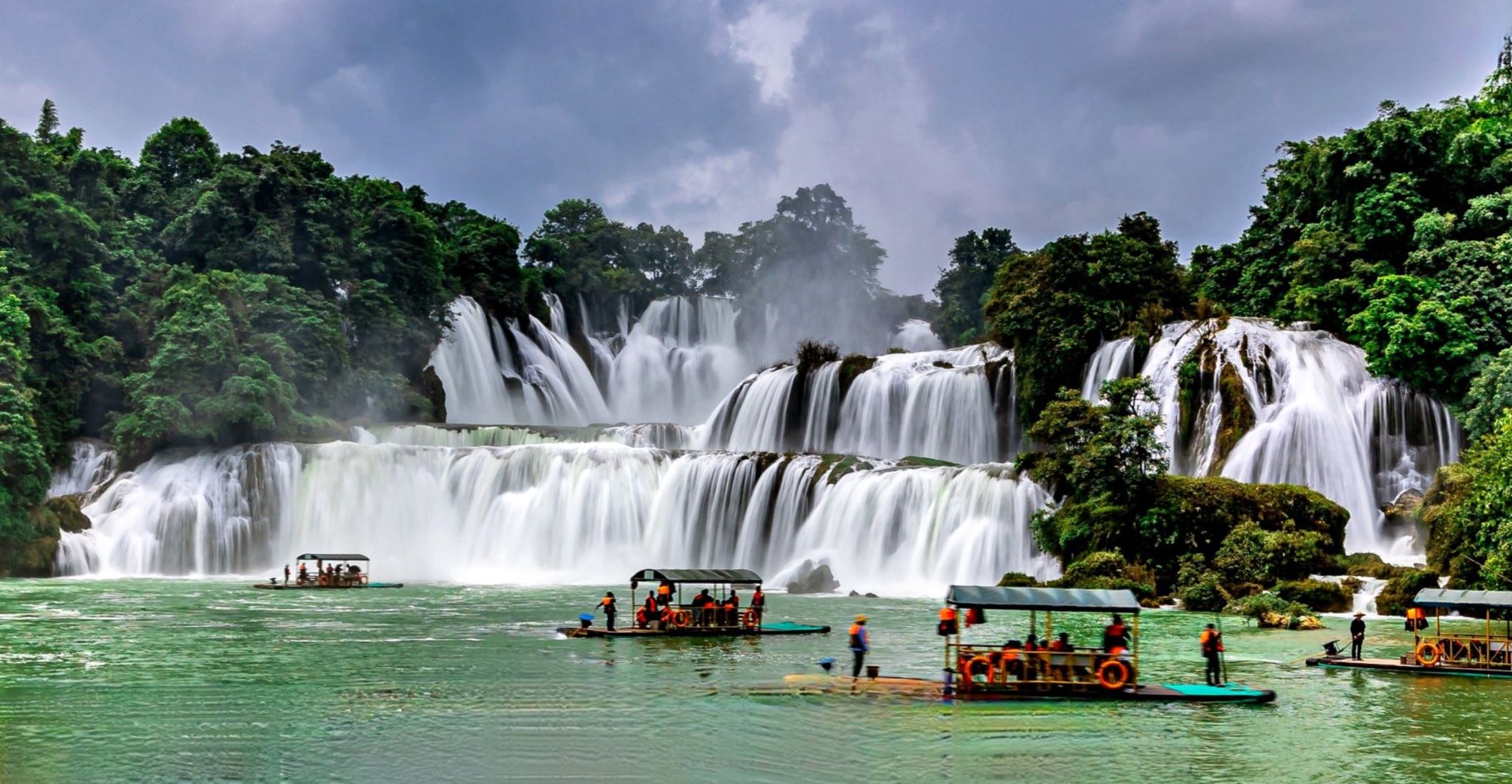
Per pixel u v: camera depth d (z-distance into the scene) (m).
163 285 93.31
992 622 49.75
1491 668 35.94
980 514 67.19
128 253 95.88
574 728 28.05
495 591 66.94
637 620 46.19
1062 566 62.88
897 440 88.62
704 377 135.50
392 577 77.69
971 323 125.69
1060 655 32.09
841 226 150.88
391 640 43.53
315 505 81.44
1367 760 25.22
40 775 23.81
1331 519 59.09
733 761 24.92
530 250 136.50
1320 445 67.12
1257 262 88.31
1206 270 100.31
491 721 28.73
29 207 88.62
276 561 80.31
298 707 30.50
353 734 27.45
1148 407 74.19
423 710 29.97
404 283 106.88
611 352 136.88
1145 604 55.03
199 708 30.33
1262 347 72.31
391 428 93.25
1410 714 29.91
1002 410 84.75
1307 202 85.50
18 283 84.50
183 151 123.88
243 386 83.94
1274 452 67.75
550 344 125.88
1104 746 26.33
